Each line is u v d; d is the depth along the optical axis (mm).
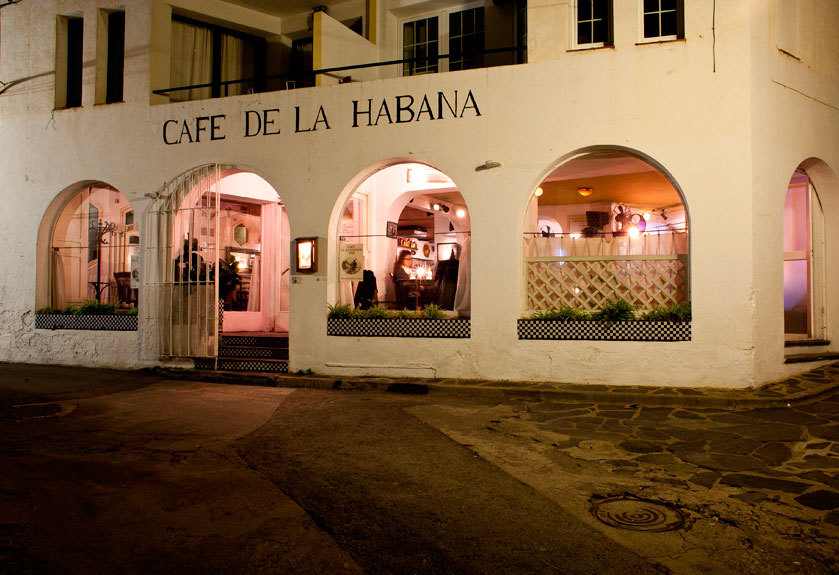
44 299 11469
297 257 9625
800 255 9883
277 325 13305
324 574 3076
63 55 11609
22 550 3307
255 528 3670
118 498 4160
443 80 9086
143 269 10469
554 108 8594
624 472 4773
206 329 10070
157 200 10484
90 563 3170
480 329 8789
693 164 8039
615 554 3316
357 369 9305
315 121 9688
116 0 11031
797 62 8812
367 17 11742
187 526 3693
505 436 5926
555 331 8484
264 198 13133
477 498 4211
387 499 4191
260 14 12531
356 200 12820
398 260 12430
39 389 8656
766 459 5082
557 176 11820
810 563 3201
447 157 9031
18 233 11500
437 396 8078
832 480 4531
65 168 11203
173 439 5836
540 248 8953
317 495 4266
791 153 8586
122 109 10844
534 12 8727
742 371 7781
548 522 3775
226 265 11133
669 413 6918
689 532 3609
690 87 8070
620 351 8219
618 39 8359
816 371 8898
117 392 8516
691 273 8008
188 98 11945
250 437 5930
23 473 4660
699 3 8070
